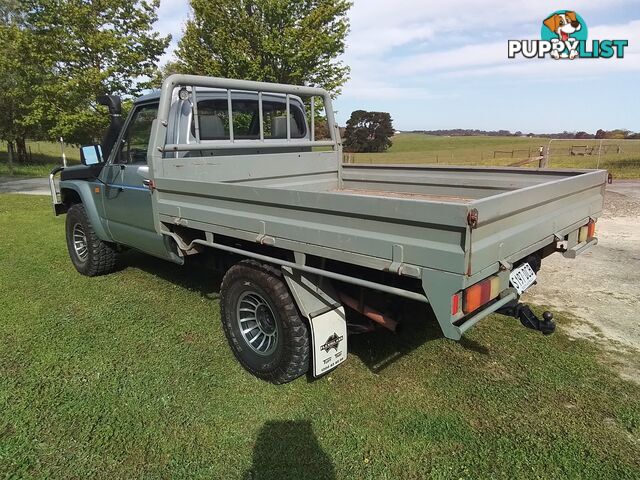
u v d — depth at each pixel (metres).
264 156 4.31
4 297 4.83
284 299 2.93
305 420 2.84
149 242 4.29
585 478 2.36
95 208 5.00
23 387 3.19
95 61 16.56
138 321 4.23
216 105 4.23
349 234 2.43
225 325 3.43
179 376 3.33
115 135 4.61
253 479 2.40
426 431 2.72
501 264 2.32
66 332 4.02
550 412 2.87
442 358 3.51
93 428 2.78
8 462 2.50
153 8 17.20
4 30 15.85
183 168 3.80
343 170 5.32
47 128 17.45
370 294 2.95
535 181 3.90
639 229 7.72
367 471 2.44
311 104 4.80
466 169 4.30
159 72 17.73
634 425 2.74
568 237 3.23
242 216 3.00
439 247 2.10
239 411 2.93
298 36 13.30
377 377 3.28
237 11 13.30
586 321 4.12
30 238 7.52
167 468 2.47
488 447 2.59
